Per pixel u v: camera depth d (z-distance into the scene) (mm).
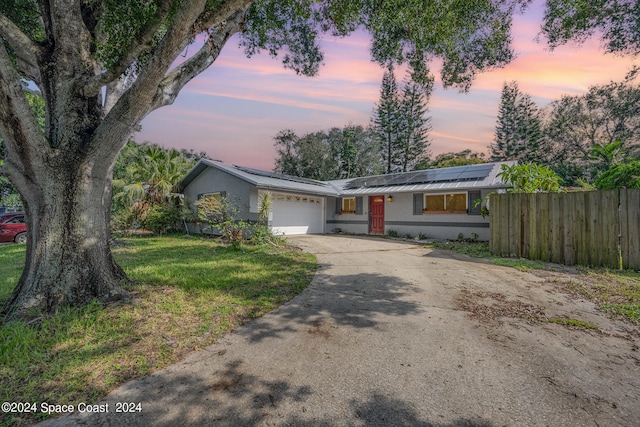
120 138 4027
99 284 4180
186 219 15047
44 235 3855
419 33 5152
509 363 2736
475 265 7266
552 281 5645
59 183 3922
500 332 3416
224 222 10750
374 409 2119
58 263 3869
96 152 4023
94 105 4391
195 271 6262
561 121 30062
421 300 4598
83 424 1964
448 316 3920
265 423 1972
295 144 35562
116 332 3270
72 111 4070
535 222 7648
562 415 2055
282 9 6285
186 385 2402
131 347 2975
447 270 6703
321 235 14602
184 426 1942
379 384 2420
